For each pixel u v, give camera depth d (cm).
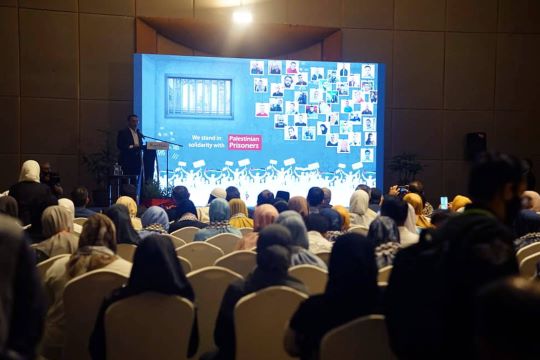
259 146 1016
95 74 1019
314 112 1028
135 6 1030
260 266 271
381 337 214
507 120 1151
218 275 323
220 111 1005
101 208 892
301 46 1067
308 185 1030
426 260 188
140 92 972
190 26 1020
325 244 421
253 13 1065
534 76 1154
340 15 1095
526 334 103
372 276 224
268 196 664
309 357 229
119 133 898
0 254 149
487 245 177
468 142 1118
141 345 258
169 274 254
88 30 1014
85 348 296
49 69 1002
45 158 1005
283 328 260
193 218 593
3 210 469
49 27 1000
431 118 1131
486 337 108
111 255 306
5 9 984
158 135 984
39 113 1001
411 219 461
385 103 1115
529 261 370
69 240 381
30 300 154
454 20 1130
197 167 999
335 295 223
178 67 988
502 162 201
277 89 1019
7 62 988
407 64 1120
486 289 112
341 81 1033
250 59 1010
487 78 1143
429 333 179
